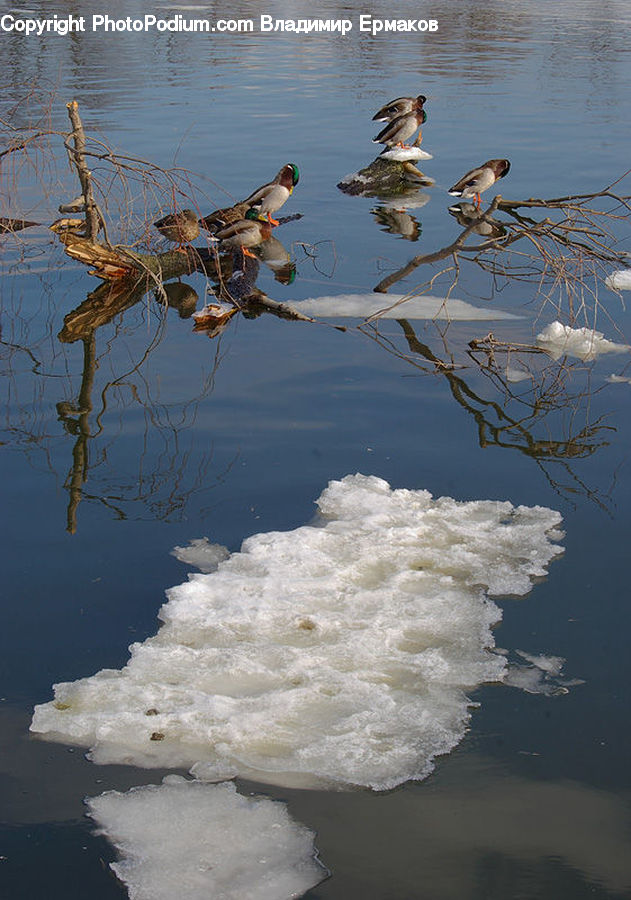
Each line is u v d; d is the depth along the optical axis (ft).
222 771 12.92
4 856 11.59
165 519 18.79
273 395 24.23
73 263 33.88
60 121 53.72
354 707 14.10
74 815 12.19
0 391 24.22
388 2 122.72
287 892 11.15
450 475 20.59
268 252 35.12
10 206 38.34
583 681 14.70
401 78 73.10
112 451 21.40
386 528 18.47
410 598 16.53
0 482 20.01
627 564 17.57
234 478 20.34
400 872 11.43
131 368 25.73
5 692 14.29
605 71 76.07
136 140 50.57
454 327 28.78
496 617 16.11
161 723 13.69
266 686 14.46
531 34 96.37
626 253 34.91
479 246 29.66
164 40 89.51
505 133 54.75
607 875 11.41
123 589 16.71
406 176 45.03
